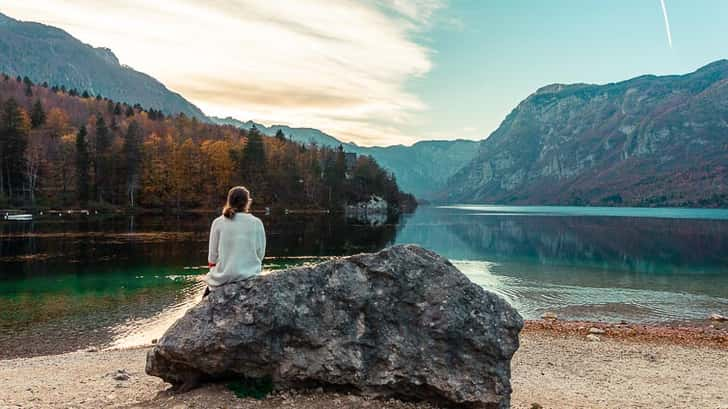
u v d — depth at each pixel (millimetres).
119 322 20609
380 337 7141
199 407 6535
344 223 97875
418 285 7457
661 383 12148
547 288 31344
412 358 7027
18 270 33250
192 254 41969
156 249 45125
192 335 6855
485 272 38219
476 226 98688
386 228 87438
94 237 54562
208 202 120875
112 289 27469
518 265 42312
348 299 7285
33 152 98938
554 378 12477
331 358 6969
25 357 15844
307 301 7180
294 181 142875
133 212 104812
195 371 7113
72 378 11320
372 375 6984
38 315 21672
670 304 26609
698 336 18484
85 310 22656
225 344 6762
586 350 16047
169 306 23547
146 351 15945
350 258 7664
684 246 59094
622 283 33250
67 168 103812
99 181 105000
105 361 14078
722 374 13289
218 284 7359
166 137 134000
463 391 6879
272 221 98875
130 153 108000
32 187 98000
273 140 170875
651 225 102875
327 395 6988
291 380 6953
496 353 7125
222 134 173000
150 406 6711
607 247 58031
